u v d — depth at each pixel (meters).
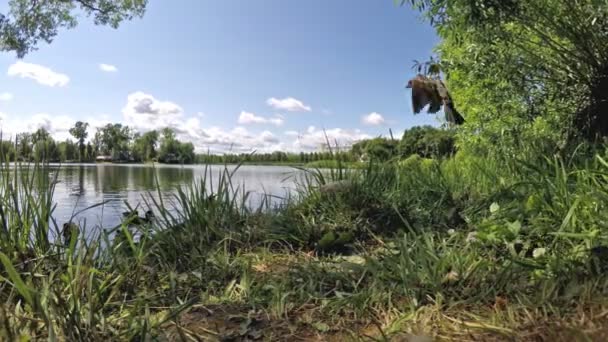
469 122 4.45
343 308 1.78
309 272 2.22
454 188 3.49
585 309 1.51
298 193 3.71
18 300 1.78
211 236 3.00
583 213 2.20
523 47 3.71
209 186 3.52
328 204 3.26
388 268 2.08
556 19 3.47
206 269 2.39
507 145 3.87
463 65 4.07
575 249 1.99
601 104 3.54
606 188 2.31
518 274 1.82
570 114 3.83
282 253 2.81
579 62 3.64
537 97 3.84
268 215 3.29
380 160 3.89
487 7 3.28
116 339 1.48
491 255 2.16
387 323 1.60
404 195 3.32
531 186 2.78
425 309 1.63
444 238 2.53
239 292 2.07
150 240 2.65
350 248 2.80
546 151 3.41
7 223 2.26
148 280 2.19
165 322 1.69
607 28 3.33
